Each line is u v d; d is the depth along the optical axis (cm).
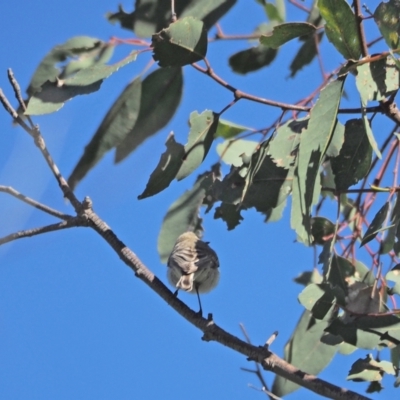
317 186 468
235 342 468
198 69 501
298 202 464
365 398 442
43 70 580
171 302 478
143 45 576
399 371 519
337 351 618
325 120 467
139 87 575
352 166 518
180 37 485
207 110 531
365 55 473
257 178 536
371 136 450
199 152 532
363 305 540
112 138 568
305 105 551
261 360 470
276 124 523
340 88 469
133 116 573
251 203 537
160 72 577
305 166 464
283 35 492
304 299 490
